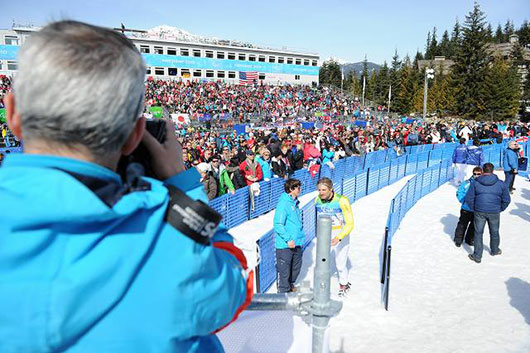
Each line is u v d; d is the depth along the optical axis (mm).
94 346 583
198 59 56844
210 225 667
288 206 5699
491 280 6824
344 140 16953
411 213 11289
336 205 5816
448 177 15961
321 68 105812
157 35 55906
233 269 777
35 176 557
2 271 523
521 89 60625
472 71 55031
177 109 39750
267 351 1496
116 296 575
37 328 533
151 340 623
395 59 85188
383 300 6000
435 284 6645
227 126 32750
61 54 584
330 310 1117
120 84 622
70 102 576
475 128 23891
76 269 543
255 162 10258
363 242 8672
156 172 778
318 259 1109
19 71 604
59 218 528
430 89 61688
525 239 8883
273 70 62906
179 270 630
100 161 652
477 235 7668
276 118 40250
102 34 656
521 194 13141
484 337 5094
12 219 514
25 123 604
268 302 1142
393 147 18766
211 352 818
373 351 4762
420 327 5316
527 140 18484
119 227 600
